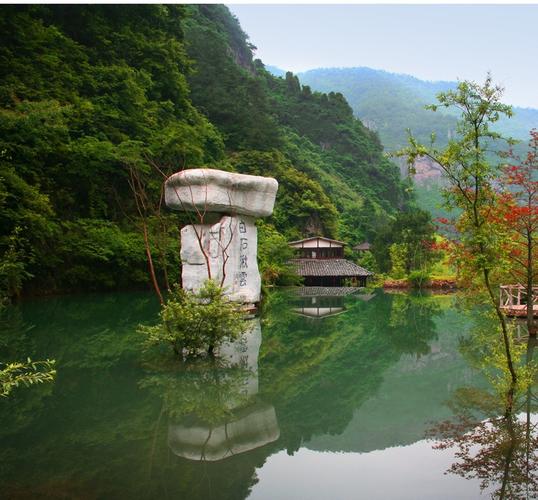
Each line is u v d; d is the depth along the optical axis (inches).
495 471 202.1
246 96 2491.4
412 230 1381.6
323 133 3772.1
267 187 597.3
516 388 281.9
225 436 240.1
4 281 661.3
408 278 1305.4
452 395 312.5
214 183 539.5
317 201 2129.7
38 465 202.1
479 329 569.6
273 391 318.3
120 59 1188.5
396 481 193.6
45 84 943.0
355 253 2213.3
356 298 1010.1
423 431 248.8
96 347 432.8
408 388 329.4
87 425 250.1
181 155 1051.3
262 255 1192.2
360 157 3735.2
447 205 269.7
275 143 2349.9
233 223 577.0
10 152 763.4
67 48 1047.0
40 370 355.3
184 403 289.7
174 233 999.6
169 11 1453.0
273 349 453.7
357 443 232.4
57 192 894.4
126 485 185.3
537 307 589.9
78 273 851.4
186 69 1488.7
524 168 433.4
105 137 990.4
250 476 196.5
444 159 256.4
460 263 276.4
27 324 548.4
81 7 1123.9
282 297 1023.0
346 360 413.1
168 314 378.6
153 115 1187.9
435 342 496.4
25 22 926.4
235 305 404.2
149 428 247.9
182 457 213.0
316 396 308.7
